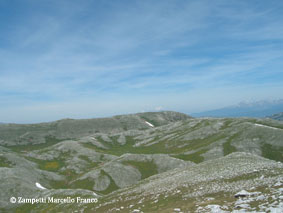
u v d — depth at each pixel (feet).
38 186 296.30
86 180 323.57
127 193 165.68
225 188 105.29
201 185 122.42
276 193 77.77
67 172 396.37
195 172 164.14
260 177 107.96
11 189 248.52
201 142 485.97
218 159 193.88
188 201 101.86
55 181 349.00
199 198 101.55
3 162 378.94
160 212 93.66
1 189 245.04
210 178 131.44
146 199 130.62
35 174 339.77
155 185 161.07
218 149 390.21
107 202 156.97
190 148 457.27
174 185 141.59
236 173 125.80
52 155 490.49
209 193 104.99
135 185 193.77
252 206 71.31
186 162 349.00
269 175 108.58
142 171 339.36
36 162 444.96
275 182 93.61
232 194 93.81
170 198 116.57
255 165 136.15
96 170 345.10
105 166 351.46
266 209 64.75
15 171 310.65
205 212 75.92
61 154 497.87
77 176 370.32
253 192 86.07
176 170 206.08
